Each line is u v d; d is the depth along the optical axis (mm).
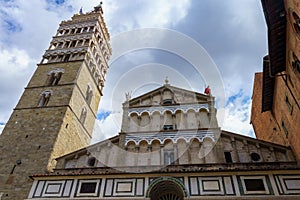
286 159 22328
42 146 27484
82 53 41938
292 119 22062
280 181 19453
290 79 20609
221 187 19625
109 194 20375
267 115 30391
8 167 25859
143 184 20562
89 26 48562
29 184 23953
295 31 17172
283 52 20078
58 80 37656
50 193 21156
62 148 29156
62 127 29891
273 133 29547
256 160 22688
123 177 21359
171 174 20828
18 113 32375
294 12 16328
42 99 34594
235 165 21703
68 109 32281
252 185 19516
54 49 44094
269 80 24094
